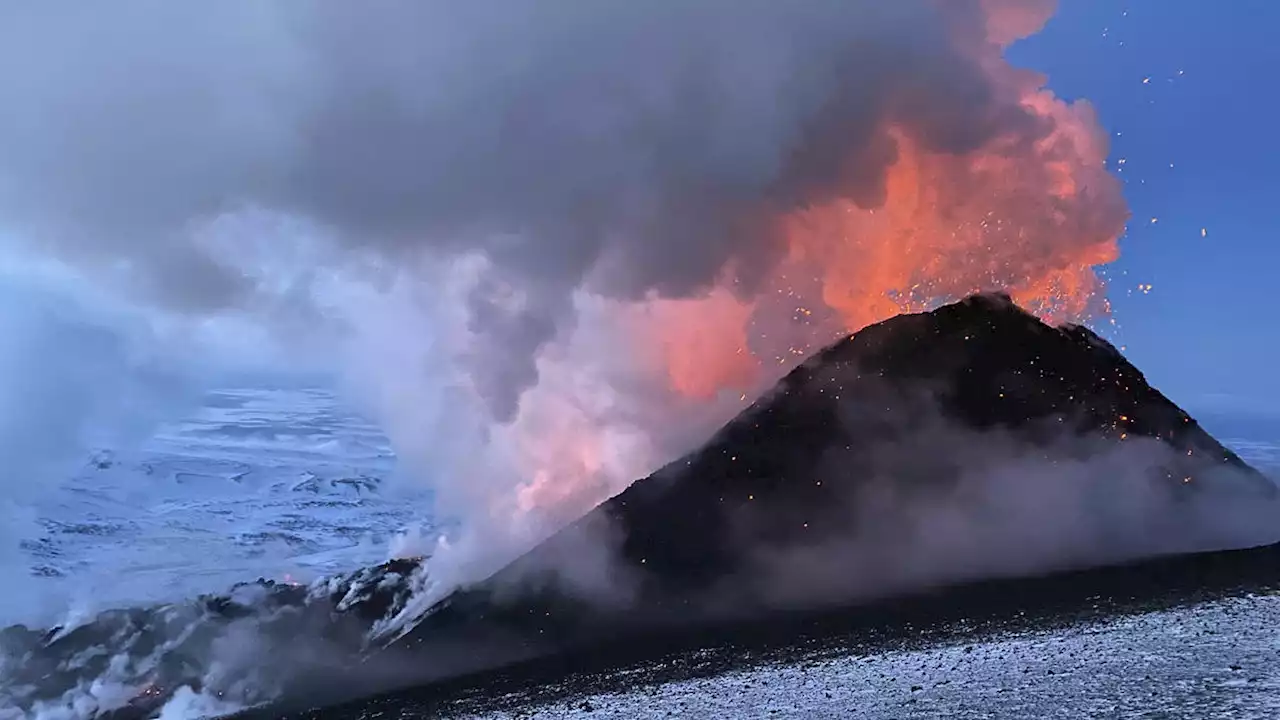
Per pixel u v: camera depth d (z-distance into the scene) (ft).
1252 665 53.62
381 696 110.93
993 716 52.06
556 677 98.58
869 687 67.92
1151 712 46.55
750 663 86.89
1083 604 84.38
